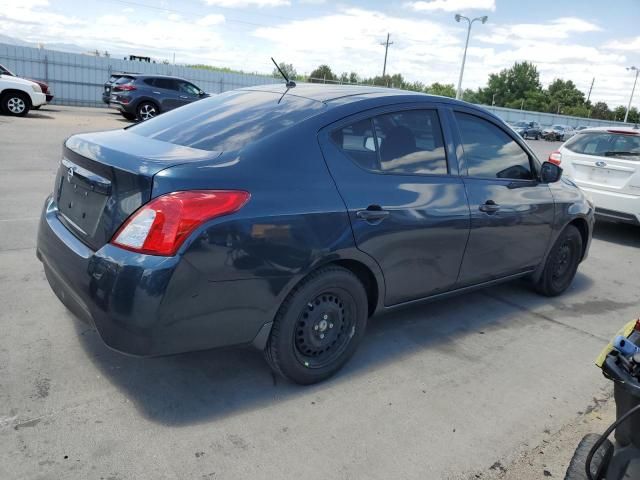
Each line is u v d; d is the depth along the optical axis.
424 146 3.52
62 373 3.02
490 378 3.42
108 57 28.05
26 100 17.17
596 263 6.42
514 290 5.12
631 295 5.29
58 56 26.67
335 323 3.13
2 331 3.42
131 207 2.49
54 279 2.95
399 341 3.82
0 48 25.38
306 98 3.33
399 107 3.42
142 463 2.40
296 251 2.74
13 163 9.12
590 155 7.49
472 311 4.50
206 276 2.49
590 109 109.81
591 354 3.89
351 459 2.55
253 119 3.10
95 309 2.50
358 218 2.99
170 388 2.98
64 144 3.23
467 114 3.87
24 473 2.28
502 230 3.97
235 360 3.33
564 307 4.79
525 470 2.60
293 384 3.12
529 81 110.38
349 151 3.10
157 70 29.95
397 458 2.59
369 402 3.03
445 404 3.08
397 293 3.41
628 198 7.04
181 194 2.44
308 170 2.88
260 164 2.74
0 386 2.85
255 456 2.51
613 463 1.97
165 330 2.46
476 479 2.51
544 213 4.37
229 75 33.00
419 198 3.34
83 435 2.54
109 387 2.94
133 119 20.08
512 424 2.96
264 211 2.63
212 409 2.83
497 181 3.97
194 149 2.85
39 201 6.74
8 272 4.38
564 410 3.14
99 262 2.49
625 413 1.92
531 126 48.75
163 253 2.40
